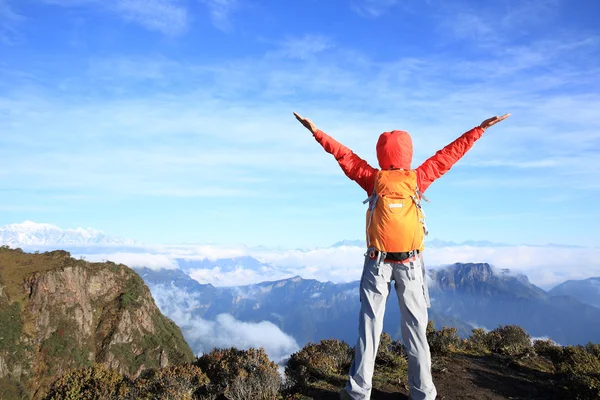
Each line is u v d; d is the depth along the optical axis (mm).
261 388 6848
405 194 4750
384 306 4902
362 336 4840
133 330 123125
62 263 122000
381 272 4773
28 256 122000
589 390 6508
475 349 9203
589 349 8578
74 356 104750
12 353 94875
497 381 7383
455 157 5039
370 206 4871
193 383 7637
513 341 9211
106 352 112438
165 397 7102
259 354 7879
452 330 9180
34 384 94688
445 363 8234
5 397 86562
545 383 7312
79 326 112688
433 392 4863
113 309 124312
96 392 7926
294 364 7836
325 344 8320
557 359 8469
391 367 7664
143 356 119312
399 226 4656
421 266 4828
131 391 7730
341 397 4984
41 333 103438
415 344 4867
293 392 6938
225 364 7824
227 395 6891
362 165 5121
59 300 111875
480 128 4996
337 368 7859
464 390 6969
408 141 5039
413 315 4812
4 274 111062
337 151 5199
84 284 122625
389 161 5012
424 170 5031
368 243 4875
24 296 107812
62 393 8094
